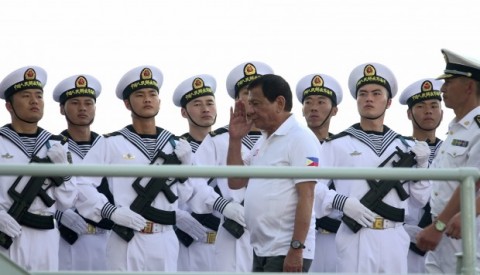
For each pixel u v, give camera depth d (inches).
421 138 1092.5
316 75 1060.5
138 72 992.9
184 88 1060.5
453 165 816.9
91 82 1059.9
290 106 780.6
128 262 963.3
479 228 811.4
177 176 603.2
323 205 965.2
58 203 948.0
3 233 920.3
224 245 991.6
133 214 960.3
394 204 960.3
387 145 981.2
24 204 925.2
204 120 1053.2
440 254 851.4
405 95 1096.2
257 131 997.2
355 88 1012.5
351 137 986.7
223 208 986.7
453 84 819.4
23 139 945.5
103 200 969.5
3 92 960.9
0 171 599.2
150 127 990.4
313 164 765.3
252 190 773.9
